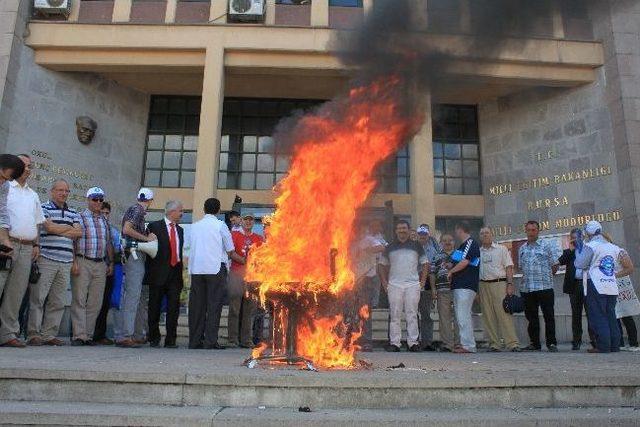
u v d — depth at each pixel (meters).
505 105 13.15
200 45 11.41
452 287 6.85
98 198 6.41
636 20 11.38
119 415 2.62
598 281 6.49
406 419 2.64
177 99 13.85
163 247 6.37
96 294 6.33
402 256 6.89
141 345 6.64
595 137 11.38
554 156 12.00
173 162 13.52
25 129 10.91
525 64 11.47
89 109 12.18
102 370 3.01
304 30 11.51
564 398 3.11
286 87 13.02
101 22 11.45
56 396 2.98
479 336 8.21
